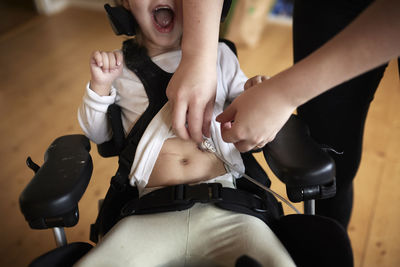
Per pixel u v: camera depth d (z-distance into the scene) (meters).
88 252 0.68
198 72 0.66
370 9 0.48
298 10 0.95
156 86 0.83
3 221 1.40
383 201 1.42
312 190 0.66
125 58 0.87
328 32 0.91
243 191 0.77
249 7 2.33
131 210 0.74
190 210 0.74
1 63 2.44
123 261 0.67
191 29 0.67
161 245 0.71
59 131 1.83
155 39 0.84
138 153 0.80
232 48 0.94
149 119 0.82
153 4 0.78
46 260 0.63
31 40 2.71
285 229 0.71
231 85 0.89
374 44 0.48
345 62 0.51
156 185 0.81
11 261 1.26
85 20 2.98
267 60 2.34
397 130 1.77
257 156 1.65
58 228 0.68
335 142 0.97
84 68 2.34
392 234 1.30
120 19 0.80
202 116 0.66
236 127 0.59
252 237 0.69
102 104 0.80
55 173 0.66
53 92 2.13
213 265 0.71
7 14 3.12
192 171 0.81
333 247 0.64
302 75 0.53
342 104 0.91
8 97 2.10
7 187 1.54
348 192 1.05
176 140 0.83
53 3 3.13
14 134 1.83
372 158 1.62
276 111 0.56
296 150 0.68
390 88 2.05
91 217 1.40
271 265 0.64
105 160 1.64
